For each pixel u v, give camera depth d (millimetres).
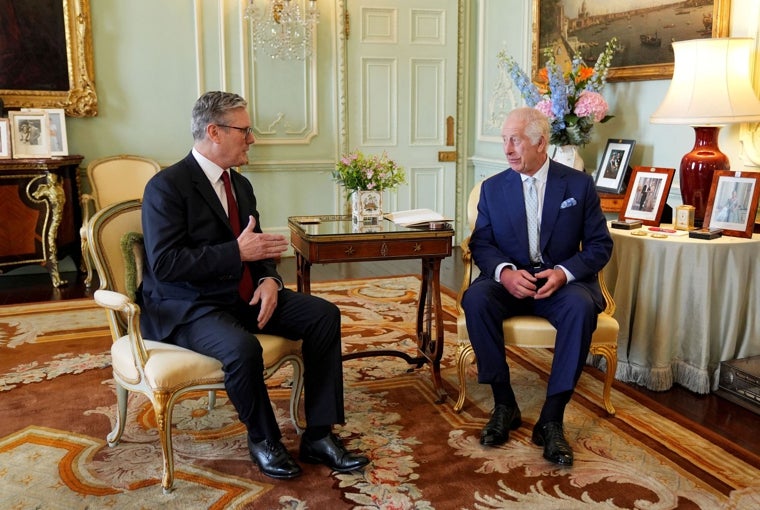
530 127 2588
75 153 5113
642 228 3170
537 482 2166
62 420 2621
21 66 4836
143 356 2105
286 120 5562
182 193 2240
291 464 2207
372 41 5609
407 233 2691
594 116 3607
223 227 2326
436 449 2393
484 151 5824
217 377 2143
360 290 4574
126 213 2412
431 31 5711
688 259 2875
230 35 5324
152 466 2275
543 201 2684
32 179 4609
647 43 3742
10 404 2766
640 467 2258
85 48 4961
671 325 2936
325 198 5785
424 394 2887
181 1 5195
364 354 2994
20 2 4770
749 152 3230
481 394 2889
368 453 2363
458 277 4977
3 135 4645
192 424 2598
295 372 2453
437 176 5957
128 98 5184
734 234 2949
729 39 2969
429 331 2996
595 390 2918
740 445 2451
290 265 5441
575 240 2682
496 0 5387
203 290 2271
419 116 5820
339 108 5637
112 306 2080
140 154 5281
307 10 5410
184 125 5359
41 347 3461
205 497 2084
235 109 2299
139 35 5137
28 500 2064
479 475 2213
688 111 3021
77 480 2184
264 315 2270
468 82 5891
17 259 4637
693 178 3168
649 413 2686
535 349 3438
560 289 2527
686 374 2971
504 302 2604
